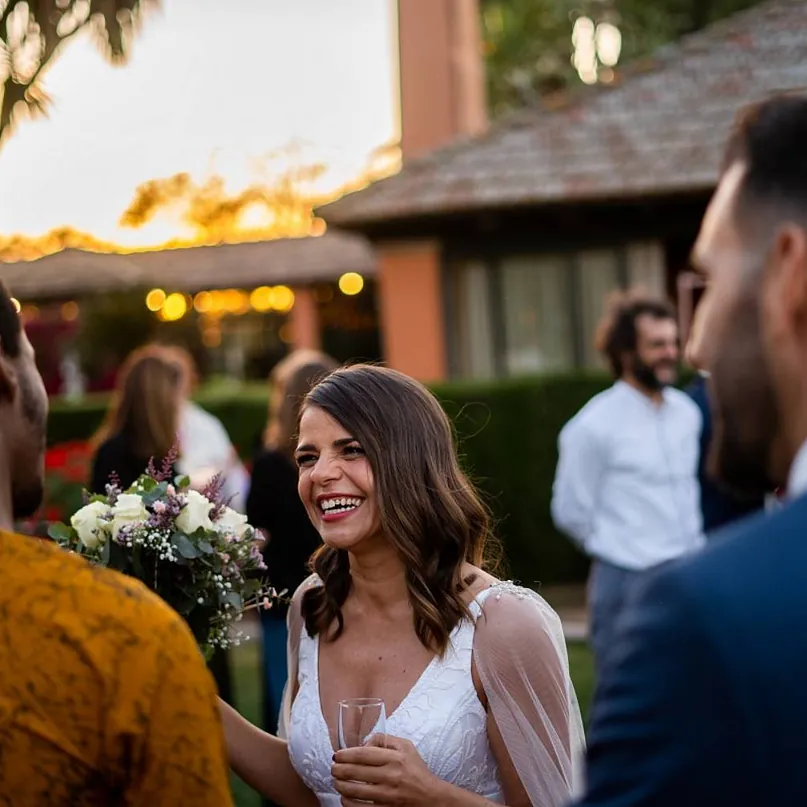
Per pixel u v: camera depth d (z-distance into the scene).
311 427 2.43
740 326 1.08
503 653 2.31
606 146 10.80
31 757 1.36
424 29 13.91
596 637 5.19
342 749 2.20
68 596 1.39
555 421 9.86
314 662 2.52
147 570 2.48
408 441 2.41
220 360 23.34
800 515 0.97
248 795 5.21
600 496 5.16
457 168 11.17
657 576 0.99
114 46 4.68
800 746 0.89
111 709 1.37
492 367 11.53
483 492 2.92
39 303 21.30
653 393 5.14
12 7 4.56
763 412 1.08
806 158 1.05
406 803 2.13
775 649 0.91
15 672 1.36
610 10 24.88
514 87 25.61
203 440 7.51
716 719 0.91
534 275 11.38
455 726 2.31
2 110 4.56
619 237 11.08
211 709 1.43
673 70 11.64
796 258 1.04
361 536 2.39
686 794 0.92
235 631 2.60
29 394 1.58
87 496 2.65
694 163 10.23
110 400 13.01
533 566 9.91
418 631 2.37
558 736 2.30
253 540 2.60
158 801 1.40
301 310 20.86
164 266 22.08
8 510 1.56
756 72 11.27
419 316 11.59
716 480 1.14
